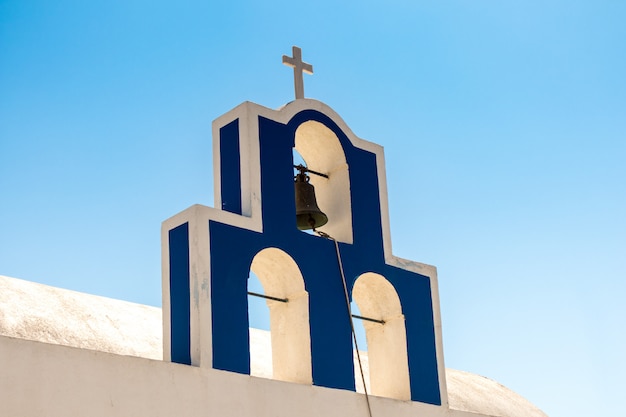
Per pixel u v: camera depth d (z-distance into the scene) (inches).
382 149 834.8
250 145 749.3
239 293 707.4
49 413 593.0
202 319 682.8
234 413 669.9
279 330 752.3
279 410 691.4
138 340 838.5
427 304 815.1
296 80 813.9
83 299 859.4
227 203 750.5
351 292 768.3
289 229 750.5
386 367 793.6
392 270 802.2
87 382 612.4
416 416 767.7
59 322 802.8
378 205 813.9
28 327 775.7
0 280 820.0
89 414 608.1
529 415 1052.5
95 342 803.4
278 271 756.6
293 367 737.0
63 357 607.5
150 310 908.0
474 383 1066.7
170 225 722.2
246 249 721.6
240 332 697.6
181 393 651.5
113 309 871.1
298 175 799.1
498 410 1020.5
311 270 752.3
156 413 636.1
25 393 588.1
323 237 769.6
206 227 708.0
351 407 730.2
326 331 743.7
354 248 784.3
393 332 796.6
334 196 807.1
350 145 813.2
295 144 821.9
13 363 588.7
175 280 707.4
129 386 629.3
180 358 685.9
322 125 800.9
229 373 676.7
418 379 785.6
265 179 749.9
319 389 717.9
